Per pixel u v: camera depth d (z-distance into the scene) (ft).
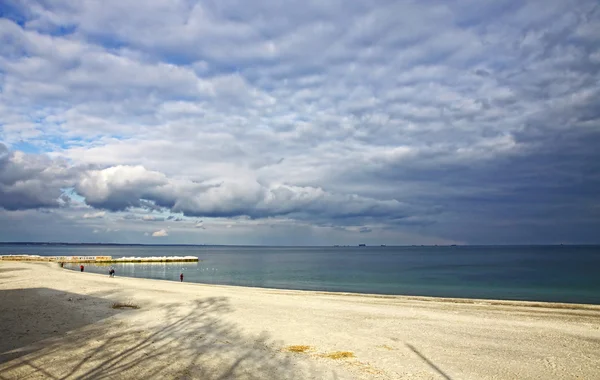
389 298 95.76
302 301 85.87
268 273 221.46
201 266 285.23
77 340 47.67
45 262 254.47
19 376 34.91
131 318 62.59
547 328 60.03
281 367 39.58
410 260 390.21
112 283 118.11
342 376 37.42
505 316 69.87
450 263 321.11
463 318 67.46
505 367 41.42
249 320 63.26
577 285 148.66
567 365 42.37
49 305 72.49
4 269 171.42
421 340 52.13
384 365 41.19
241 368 38.91
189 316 65.67
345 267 278.26
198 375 36.52
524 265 277.44
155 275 204.54
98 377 35.12
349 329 57.98
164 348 45.27
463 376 38.42
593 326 61.57
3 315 61.82
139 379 34.99
